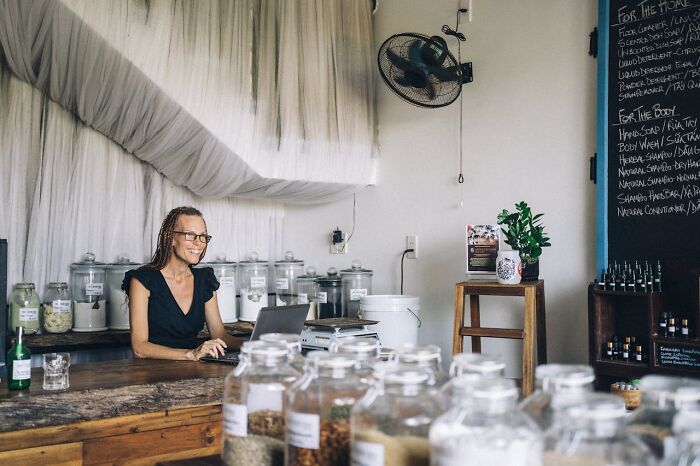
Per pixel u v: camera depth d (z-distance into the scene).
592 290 2.86
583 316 3.20
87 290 3.57
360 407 0.98
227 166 3.52
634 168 3.01
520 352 3.42
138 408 2.09
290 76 3.73
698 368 2.58
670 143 2.91
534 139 3.42
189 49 3.14
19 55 3.04
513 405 0.87
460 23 3.76
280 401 1.17
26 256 3.51
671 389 0.89
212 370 2.43
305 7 3.81
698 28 2.85
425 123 3.93
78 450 1.97
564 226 3.29
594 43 3.19
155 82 2.98
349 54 4.02
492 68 3.61
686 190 2.85
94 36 2.76
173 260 3.11
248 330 3.90
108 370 2.42
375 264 4.18
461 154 3.74
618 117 3.07
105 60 2.88
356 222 4.30
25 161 3.52
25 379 2.04
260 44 3.60
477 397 0.84
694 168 2.83
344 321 3.23
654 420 0.90
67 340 3.39
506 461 0.80
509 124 3.53
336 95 3.95
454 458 0.82
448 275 3.79
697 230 2.82
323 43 3.89
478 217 3.66
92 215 3.74
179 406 2.17
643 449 0.83
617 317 2.98
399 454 0.94
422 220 3.93
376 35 4.23
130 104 3.16
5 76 3.46
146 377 2.26
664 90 2.94
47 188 3.58
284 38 3.71
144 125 3.30
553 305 3.30
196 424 2.21
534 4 3.43
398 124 4.08
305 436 1.07
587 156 3.21
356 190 4.17
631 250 3.00
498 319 3.50
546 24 3.38
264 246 4.50
